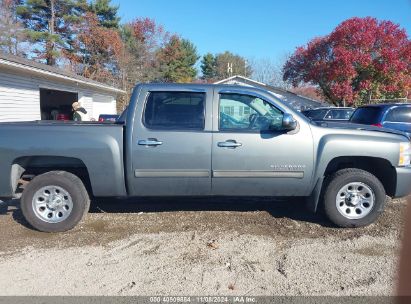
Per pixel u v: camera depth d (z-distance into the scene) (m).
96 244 4.27
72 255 3.98
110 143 4.50
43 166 4.82
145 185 4.60
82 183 4.71
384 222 4.88
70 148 4.48
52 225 4.58
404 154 4.65
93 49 38.38
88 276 3.52
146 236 4.47
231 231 4.61
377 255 3.90
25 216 4.59
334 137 4.58
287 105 4.67
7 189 4.55
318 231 4.61
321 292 3.20
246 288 3.28
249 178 4.59
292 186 4.65
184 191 4.68
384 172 4.85
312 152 4.57
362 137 4.62
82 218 4.70
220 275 3.52
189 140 4.51
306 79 28.56
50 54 34.62
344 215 4.66
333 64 25.86
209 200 5.83
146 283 3.38
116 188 4.60
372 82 25.83
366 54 24.61
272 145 4.54
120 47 38.66
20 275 3.54
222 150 4.52
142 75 41.12
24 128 4.54
